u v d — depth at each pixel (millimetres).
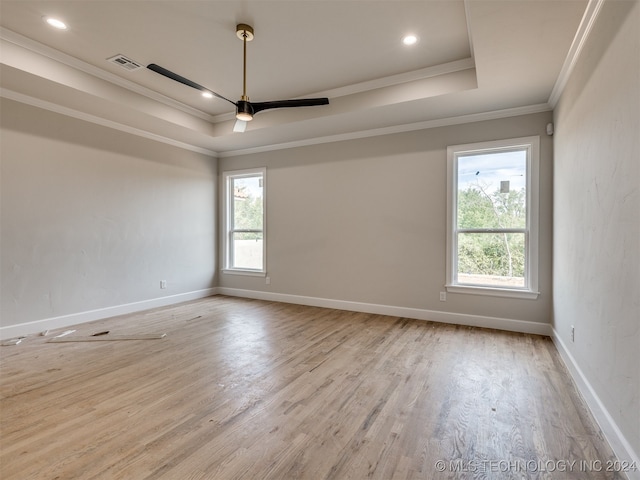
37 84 3275
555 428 1933
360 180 4727
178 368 2775
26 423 1967
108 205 4387
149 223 4906
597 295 2037
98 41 2988
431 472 1583
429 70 3406
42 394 2322
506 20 2252
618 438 1669
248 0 2422
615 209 1760
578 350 2455
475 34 2414
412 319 4336
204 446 1768
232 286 5965
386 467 1616
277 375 2645
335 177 4918
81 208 4102
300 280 5254
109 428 1924
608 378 1832
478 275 4062
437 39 2910
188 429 1919
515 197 3863
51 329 3818
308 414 2082
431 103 3635
